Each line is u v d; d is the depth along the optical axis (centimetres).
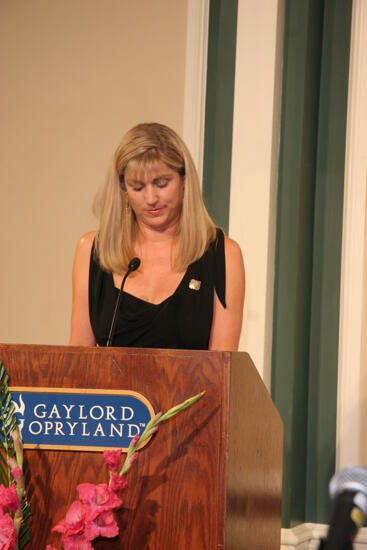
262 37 569
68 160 632
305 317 559
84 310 361
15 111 654
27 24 657
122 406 240
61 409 242
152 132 346
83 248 366
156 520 235
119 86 621
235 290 352
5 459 242
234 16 594
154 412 239
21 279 638
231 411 238
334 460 548
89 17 637
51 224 633
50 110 642
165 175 342
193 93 593
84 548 226
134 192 346
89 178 623
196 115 590
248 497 259
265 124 561
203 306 344
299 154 557
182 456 236
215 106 593
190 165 348
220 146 588
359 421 534
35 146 645
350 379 538
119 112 619
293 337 543
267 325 544
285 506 524
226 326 349
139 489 237
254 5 574
